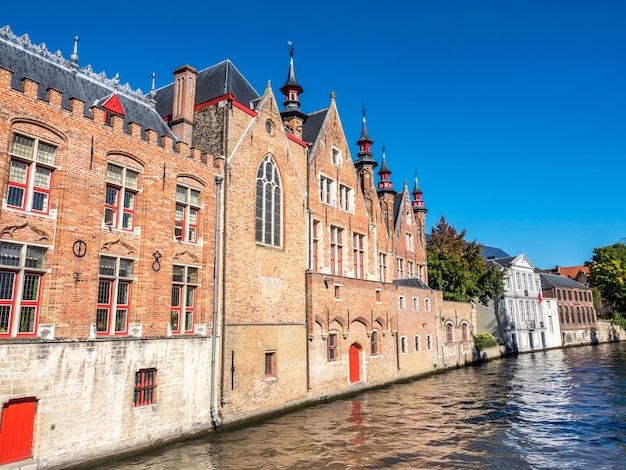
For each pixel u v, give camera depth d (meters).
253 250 23.78
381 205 41.78
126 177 18.58
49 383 14.93
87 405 15.88
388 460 17.17
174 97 23.45
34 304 15.28
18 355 14.25
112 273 17.72
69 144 16.45
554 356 57.84
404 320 37.94
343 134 34.81
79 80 20.08
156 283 18.92
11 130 14.96
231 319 21.86
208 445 18.44
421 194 49.16
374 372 32.94
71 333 15.81
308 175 29.95
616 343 84.06
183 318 20.14
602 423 22.98
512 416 24.33
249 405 22.28
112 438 16.53
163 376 18.59
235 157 23.31
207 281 21.12
